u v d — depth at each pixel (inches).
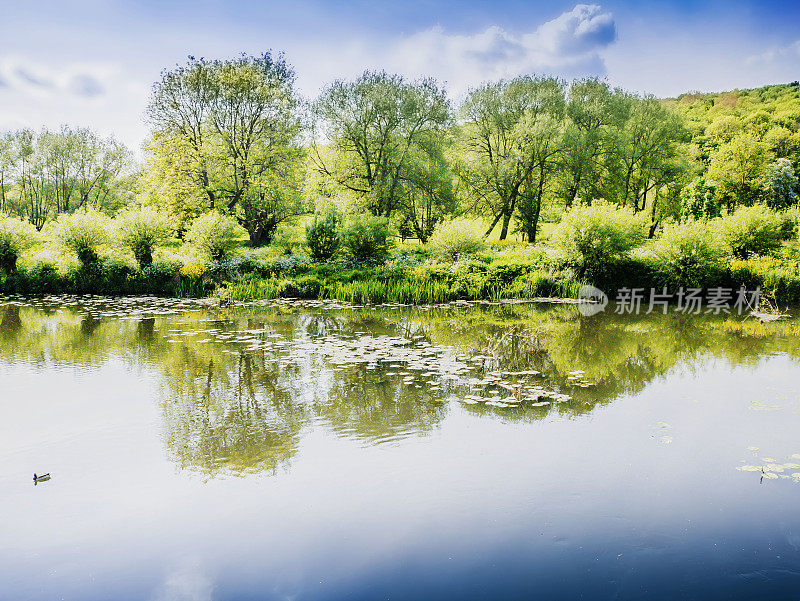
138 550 157.4
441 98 1183.6
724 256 717.3
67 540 163.0
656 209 1435.8
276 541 160.7
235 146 1168.8
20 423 258.5
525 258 847.7
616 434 240.8
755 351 410.3
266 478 200.7
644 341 448.5
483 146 1395.2
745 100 2950.3
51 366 366.9
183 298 753.6
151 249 858.8
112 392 306.8
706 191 994.1
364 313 619.2
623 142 1314.0
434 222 1223.5
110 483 198.2
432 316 594.2
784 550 154.4
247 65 1150.3
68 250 832.3
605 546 156.9
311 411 273.3
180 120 1160.2
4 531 168.1
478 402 286.0
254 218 1200.8
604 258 734.5
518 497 184.9
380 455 219.8
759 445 228.5
